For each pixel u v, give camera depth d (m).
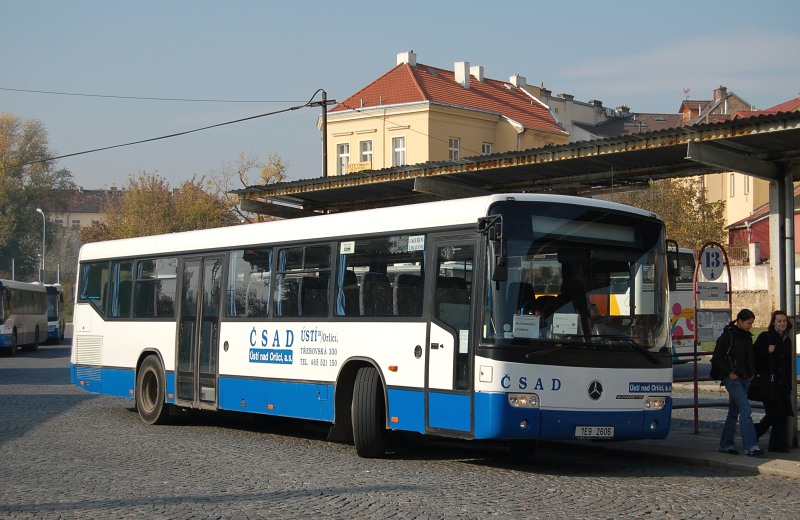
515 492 11.26
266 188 21.25
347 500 10.67
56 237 117.75
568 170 17.41
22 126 109.00
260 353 16.45
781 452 14.43
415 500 10.67
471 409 12.39
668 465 13.81
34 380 30.52
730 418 14.21
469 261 12.75
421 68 72.25
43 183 108.25
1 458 14.04
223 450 15.06
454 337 12.80
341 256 14.99
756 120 13.02
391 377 13.73
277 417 20.73
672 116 109.94
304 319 15.55
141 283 19.91
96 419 19.70
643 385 12.80
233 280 17.39
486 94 73.94
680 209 56.22
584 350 12.45
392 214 14.18
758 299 47.09
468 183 19.28
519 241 12.51
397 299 13.84
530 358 12.20
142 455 14.44
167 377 18.72
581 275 12.73
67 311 112.00
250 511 10.05
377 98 69.44
